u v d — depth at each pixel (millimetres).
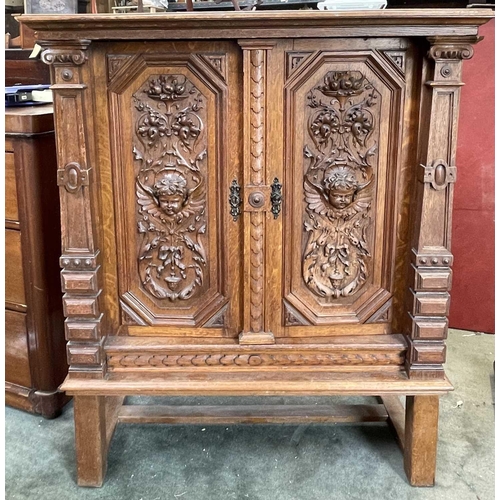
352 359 1595
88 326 1523
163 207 1531
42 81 2268
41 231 1832
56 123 1439
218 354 1600
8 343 1966
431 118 1425
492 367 2268
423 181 1458
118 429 1913
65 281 1503
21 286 1889
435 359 1547
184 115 1480
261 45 1402
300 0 1790
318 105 1472
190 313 1608
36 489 1631
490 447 1812
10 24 2381
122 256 1569
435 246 1498
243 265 1552
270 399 2100
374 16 1333
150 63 1448
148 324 1604
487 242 2477
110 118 1483
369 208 1550
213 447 1823
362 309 1603
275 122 1467
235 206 1522
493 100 2365
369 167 1518
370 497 1602
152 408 1880
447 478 1677
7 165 1815
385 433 1896
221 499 1593
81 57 1394
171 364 1604
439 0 2131
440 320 1525
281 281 1568
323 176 1515
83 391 1542
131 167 1520
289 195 1516
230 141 1487
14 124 1751
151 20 1339
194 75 1458
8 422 1944
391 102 1483
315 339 1604
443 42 1380
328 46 1422
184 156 1510
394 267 1576
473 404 2035
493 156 2398
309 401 2088
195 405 2020
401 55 1438
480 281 2520
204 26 1371
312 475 1692
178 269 1583
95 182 1506
